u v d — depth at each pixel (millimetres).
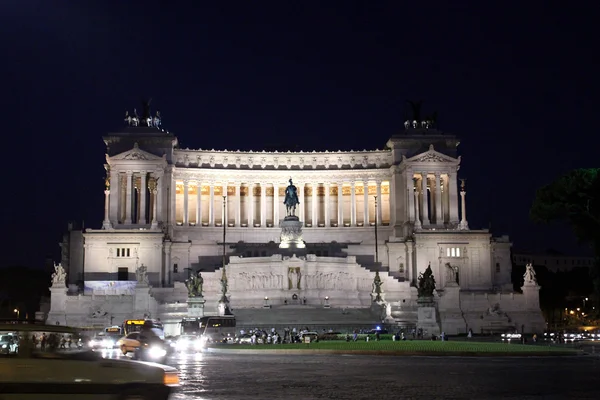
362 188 196125
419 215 187750
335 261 154500
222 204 191875
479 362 68938
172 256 169875
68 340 33281
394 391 44125
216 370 60250
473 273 168250
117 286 156125
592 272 113812
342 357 77688
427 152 181000
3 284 195750
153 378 32250
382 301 139750
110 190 176625
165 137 181500
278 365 65938
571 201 110500
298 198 189000
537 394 42562
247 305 150500
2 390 31141
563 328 158250
